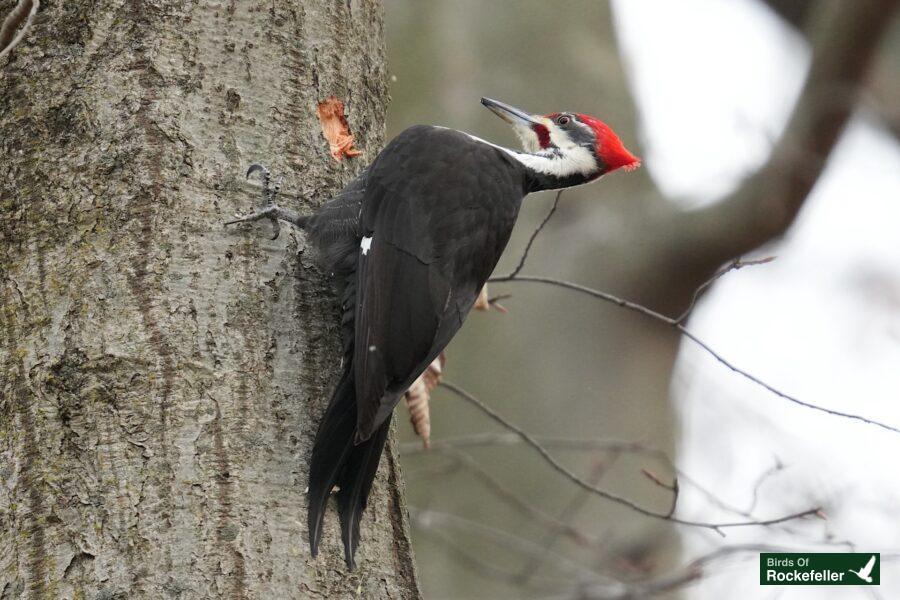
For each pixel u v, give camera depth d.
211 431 7.70
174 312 7.87
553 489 14.91
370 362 8.18
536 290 15.49
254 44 8.68
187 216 8.09
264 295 8.21
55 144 8.16
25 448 7.65
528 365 15.17
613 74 16.84
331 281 8.66
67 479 7.53
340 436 7.98
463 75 16.23
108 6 8.38
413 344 8.62
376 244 8.76
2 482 7.64
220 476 7.62
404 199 9.10
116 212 8.00
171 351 7.77
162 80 8.31
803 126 16.23
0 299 7.98
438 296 8.90
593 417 15.05
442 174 9.38
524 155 10.85
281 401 8.02
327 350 8.43
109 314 7.81
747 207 15.76
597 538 14.59
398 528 8.61
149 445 7.57
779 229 16.00
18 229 8.06
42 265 7.96
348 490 8.04
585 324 15.42
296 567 7.61
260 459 7.77
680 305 16.11
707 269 16.02
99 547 7.37
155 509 7.45
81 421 7.62
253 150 8.48
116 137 8.14
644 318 15.83
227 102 8.48
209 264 8.07
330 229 8.56
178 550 7.38
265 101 8.64
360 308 8.40
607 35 17.28
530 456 15.02
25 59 8.30
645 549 14.72
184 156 8.21
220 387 7.82
